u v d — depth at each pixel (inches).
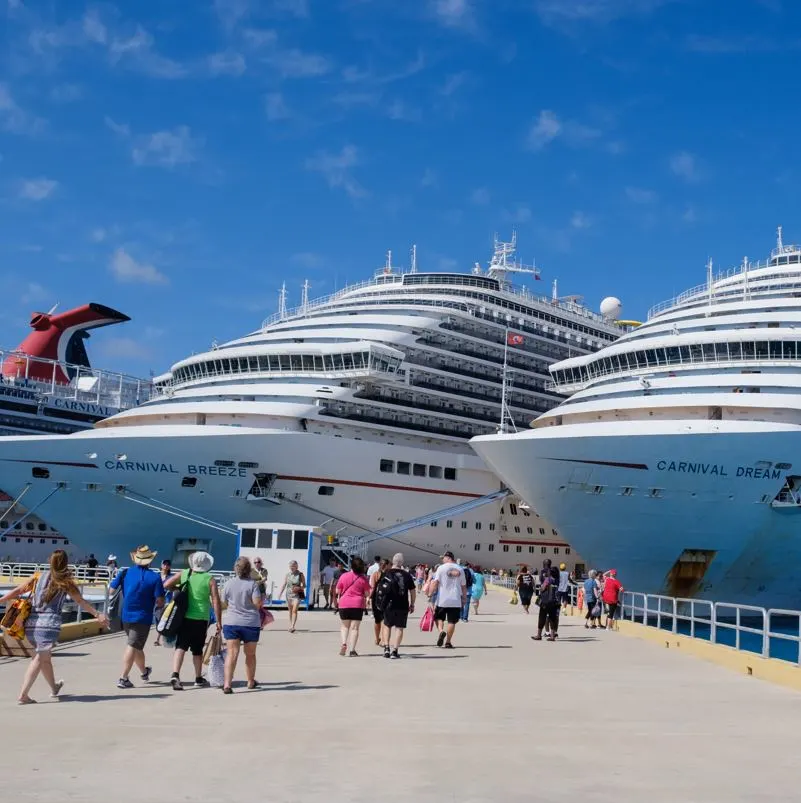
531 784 321.4
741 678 660.1
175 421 1983.3
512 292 2741.1
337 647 820.0
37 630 484.1
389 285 2625.5
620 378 1836.9
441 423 2256.4
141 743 382.3
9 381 2802.7
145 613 544.7
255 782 319.3
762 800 305.1
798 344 1675.7
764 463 1530.5
